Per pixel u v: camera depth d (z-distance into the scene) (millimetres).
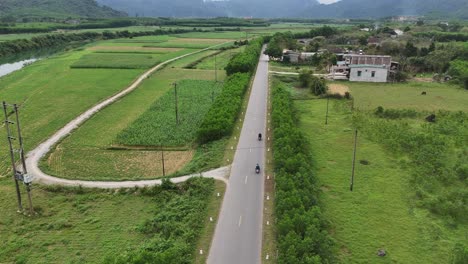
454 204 48938
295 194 45719
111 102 100062
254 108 93812
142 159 66438
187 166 61812
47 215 49188
